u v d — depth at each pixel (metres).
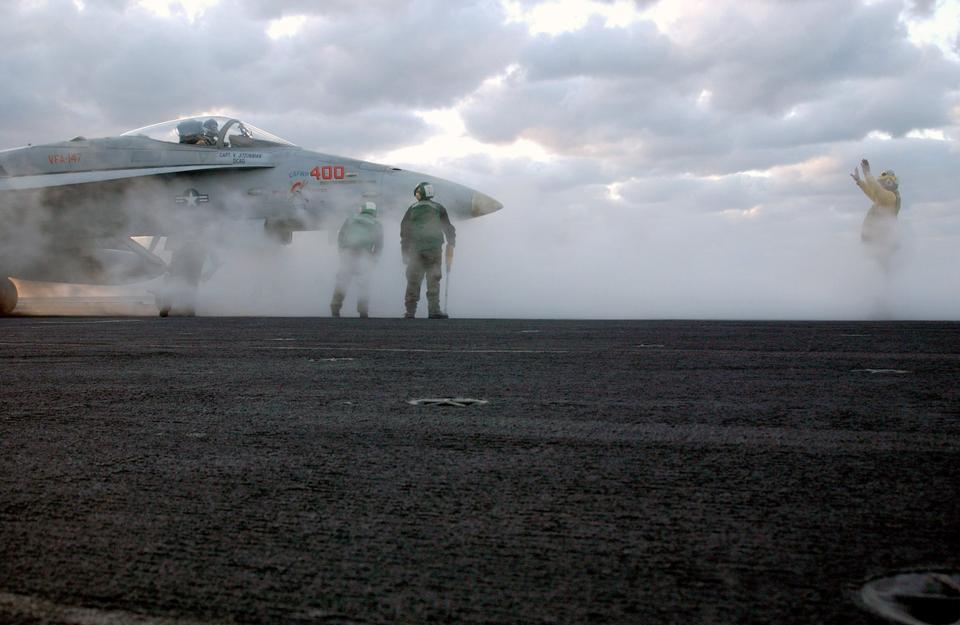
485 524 1.50
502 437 2.35
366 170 12.80
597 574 1.23
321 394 3.32
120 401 3.18
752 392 3.31
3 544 1.41
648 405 2.96
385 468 1.97
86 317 12.82
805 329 8.22
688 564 1.27
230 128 13.37
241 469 1.98
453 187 12.69
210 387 3.58
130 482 1.86
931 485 1.75
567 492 1.72
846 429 2.45
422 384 3.63
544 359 4.82
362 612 1.10
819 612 1.07
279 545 1.39
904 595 1.13
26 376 4.08
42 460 2.11
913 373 4.00
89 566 1.29
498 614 1.08
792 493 1.69
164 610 1.11
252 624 1.06
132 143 13.28
